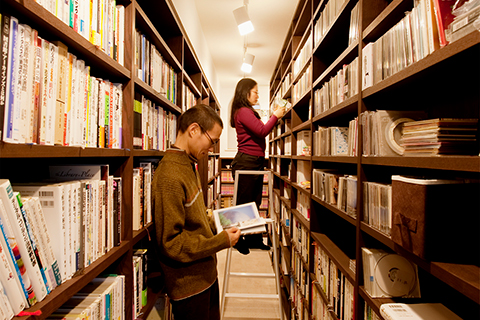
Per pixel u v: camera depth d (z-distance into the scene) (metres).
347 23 1.34
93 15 0.79
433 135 0.64
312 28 1.81
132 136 1.00
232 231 1.06
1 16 0.46
